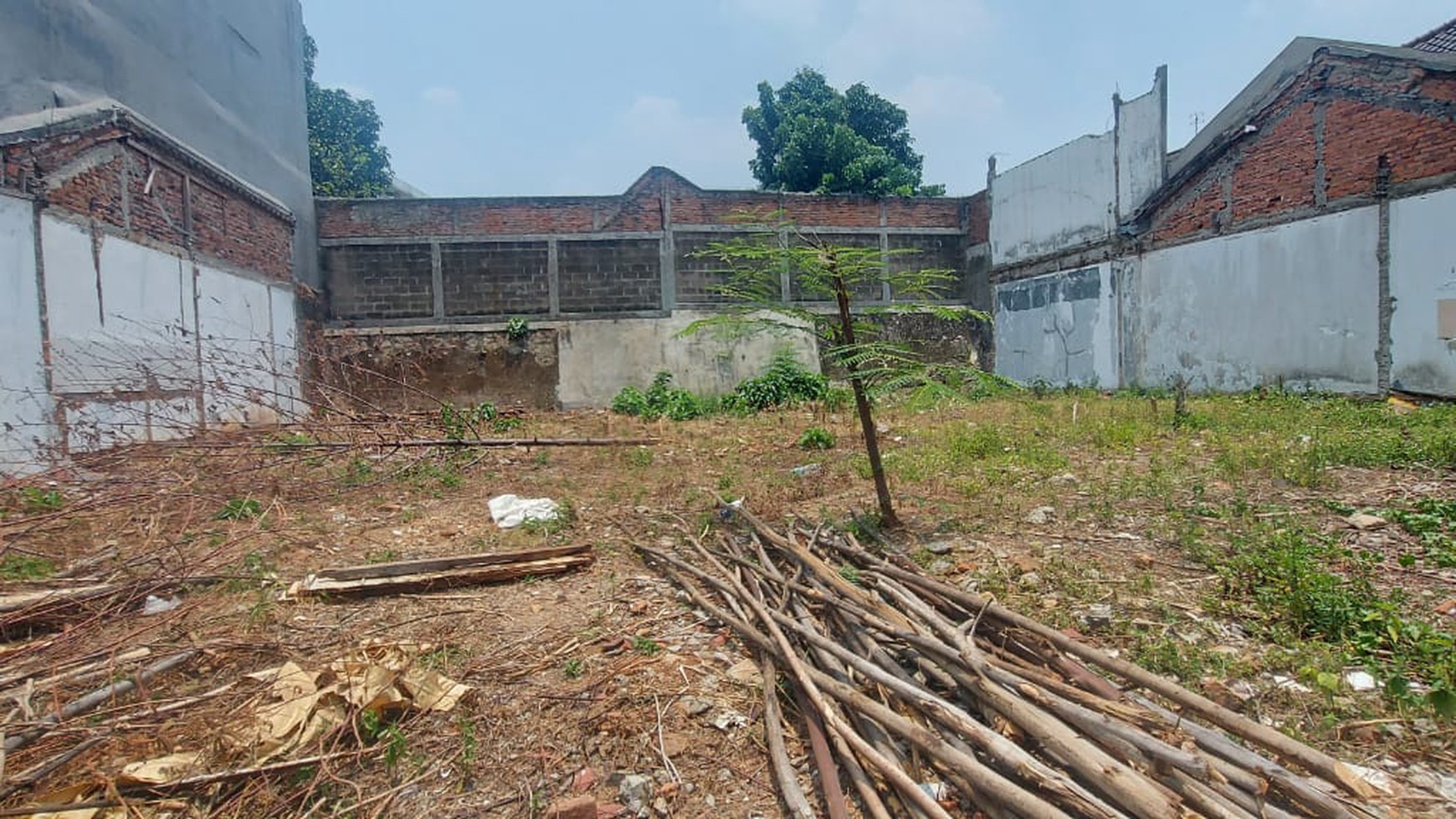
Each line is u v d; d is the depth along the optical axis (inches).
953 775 76.4
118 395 299.3
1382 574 133.2
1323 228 388.5
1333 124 380.8
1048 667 96.5
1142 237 496.4
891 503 196.5
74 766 88.0
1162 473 216.8
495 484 262.1
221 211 402.6
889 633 103.0
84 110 296.5
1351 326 376.8
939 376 167.5
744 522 182.5
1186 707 83.5
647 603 138.9
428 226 573.6
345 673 102.4
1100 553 152.8
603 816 81.0
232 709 98.5
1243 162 430.3
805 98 823.7
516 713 101.2
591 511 214.1
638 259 603.2
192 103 390.3
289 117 513.3
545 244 590.2
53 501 214.7
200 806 81.4
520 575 155.3
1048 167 573.6
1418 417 297.3
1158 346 489.4
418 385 569.6
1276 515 168.7
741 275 186.1
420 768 89.4
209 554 165.6
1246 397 404.8
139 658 118.0
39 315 262.8
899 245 653.9
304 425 320.5
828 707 88.7
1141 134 492.1
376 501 234.2
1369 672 99.6
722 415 499.2
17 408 251.6
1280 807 70.2
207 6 407.2
